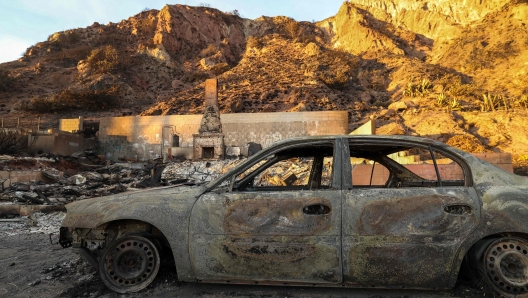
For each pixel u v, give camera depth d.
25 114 50.56
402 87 62.06
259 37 101.12
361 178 5.62
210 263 3.02
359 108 48.75
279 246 2.92
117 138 34.47
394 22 102.81
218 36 96.00
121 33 91.69
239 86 62.22
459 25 90.25
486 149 26.36
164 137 34.12
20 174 14.48
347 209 2.91
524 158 22.27
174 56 82.62
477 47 72.94
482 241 2.88
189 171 17.91
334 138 3.26
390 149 3.55
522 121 32.81
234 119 33.66
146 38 88.12
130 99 63.00
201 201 3.16
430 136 31.14
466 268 3.03
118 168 20.48
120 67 72.50
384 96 59.59
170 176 17.38
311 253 2.89
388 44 87.94
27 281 3.62
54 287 3.42
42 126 43.56
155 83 72.62
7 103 55.56
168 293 3.14
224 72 77.00
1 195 11.15
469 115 36.72
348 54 87.62
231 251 2.99
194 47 88.44
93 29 95.88
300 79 65.00
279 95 54.44
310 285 2.94
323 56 81.38
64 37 88.94
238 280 3.01
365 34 92.56
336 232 2.88
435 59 80.50
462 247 2.78
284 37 100.94
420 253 2.79
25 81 66.25
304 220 2.93
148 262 3.25
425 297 2.93
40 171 15.23
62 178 15.77
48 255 4.79
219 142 27.05
